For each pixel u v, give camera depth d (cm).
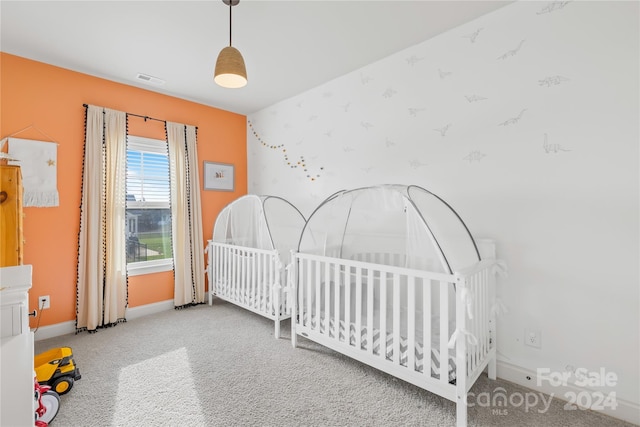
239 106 368
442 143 223
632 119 155
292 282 233
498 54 196
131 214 303
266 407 165
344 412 162
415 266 187
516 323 191
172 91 318
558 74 175
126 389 181
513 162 192
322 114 307
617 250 159
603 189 163
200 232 344
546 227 180
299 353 226
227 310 322
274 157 363
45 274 251
